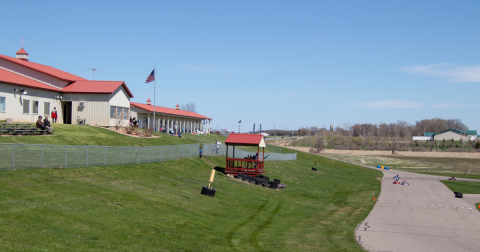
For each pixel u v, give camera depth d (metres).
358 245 17.62
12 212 14.62
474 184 53.56
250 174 38.03
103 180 23.62
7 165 20.73
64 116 47.19
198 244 15.27
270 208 26.95
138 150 31.14
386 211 29.20
